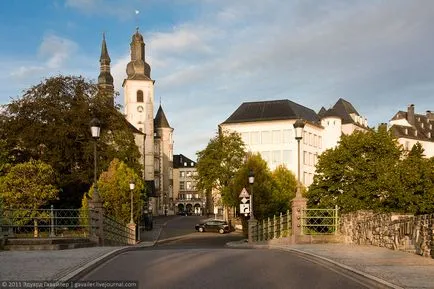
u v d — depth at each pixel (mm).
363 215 21641
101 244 21844
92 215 21422
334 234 23328
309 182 96625
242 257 15148
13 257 14625
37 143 48688
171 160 141875
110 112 52375
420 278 11203
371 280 11102
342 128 110938
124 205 40000
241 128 96875
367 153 35125
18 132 49219
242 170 51406
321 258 15133
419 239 16141
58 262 13305
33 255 15203
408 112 122062
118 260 14297
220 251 17578
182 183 171625
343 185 34188
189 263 13461
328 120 103188
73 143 50250
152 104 118312
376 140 35000
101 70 119938
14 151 49062
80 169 50625
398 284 10398
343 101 114938
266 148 95125
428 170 30391
